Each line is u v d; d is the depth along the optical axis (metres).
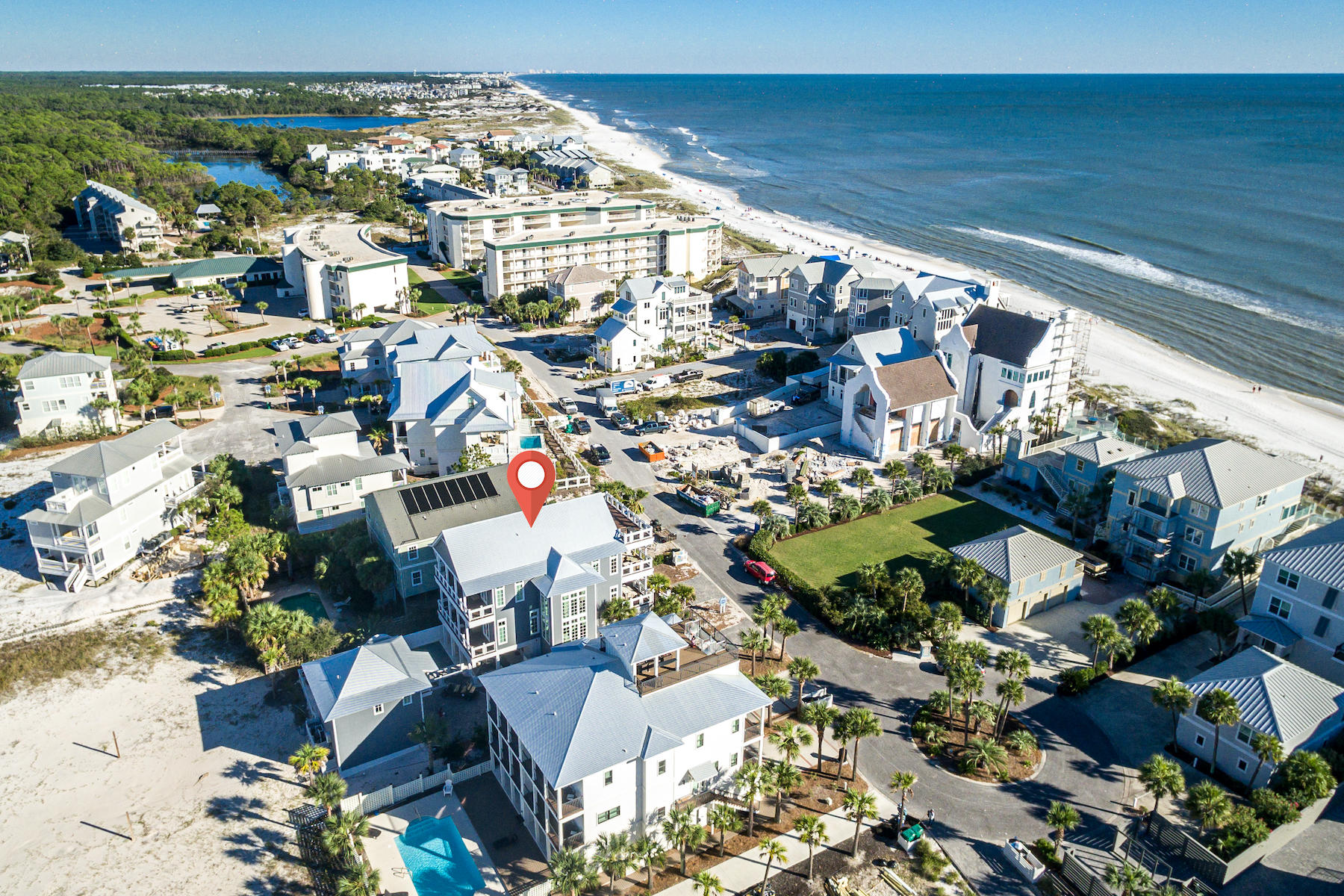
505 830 58.47
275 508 98.88
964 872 55.75
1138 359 153.38
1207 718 62.19
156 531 93.00
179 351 149.38
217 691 71.88
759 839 58.28
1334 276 199.88
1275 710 60.88
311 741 64.94
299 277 189.25
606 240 193.38
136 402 122.62
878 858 56.69
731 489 107.62
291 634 72.31
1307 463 114.44
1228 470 86.31
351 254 179.75
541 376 146.62
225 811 59.94
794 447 119.81
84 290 185.75
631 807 56.00
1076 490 100.31
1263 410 132.00
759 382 143.12
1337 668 70.00
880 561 91.81
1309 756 58.41
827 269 168.50
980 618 81.44
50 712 69.44
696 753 57.47
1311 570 70.94
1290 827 57.66
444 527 80.06
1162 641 77.81
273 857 56.38
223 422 123.44
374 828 58.06
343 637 74.38
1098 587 87.94
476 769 63.16
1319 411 132.25
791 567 90.69
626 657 58.94
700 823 58.47
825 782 62.94
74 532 84.62
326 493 93.44
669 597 78.12
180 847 57.00
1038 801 61.41
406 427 107.81
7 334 153.88
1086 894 53.59
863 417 116.25
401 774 63.22
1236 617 81.00
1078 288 196.88
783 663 75.38
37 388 112.62
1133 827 58.97
